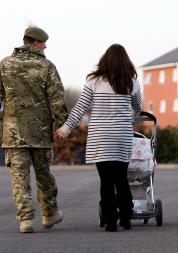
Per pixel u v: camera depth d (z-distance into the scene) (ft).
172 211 59.06
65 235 42.75
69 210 61.26
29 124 44.52
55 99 44.68
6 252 36.17
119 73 43.86
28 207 44.42
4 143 44.83
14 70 44.65
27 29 45.44
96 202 70.54
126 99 44.16
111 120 43.86
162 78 393.70
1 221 51.98
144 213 47.29
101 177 44.29
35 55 45.09
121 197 44.93
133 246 37.81
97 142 43.78
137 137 49.03
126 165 44.34
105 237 41.60
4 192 86.58
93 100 44.21
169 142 216.13
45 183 45.88
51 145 45.55
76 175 137.08
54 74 44.83
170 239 40.60
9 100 44.65
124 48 44.42
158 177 126.00
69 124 44.21
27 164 44.86
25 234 43.52
